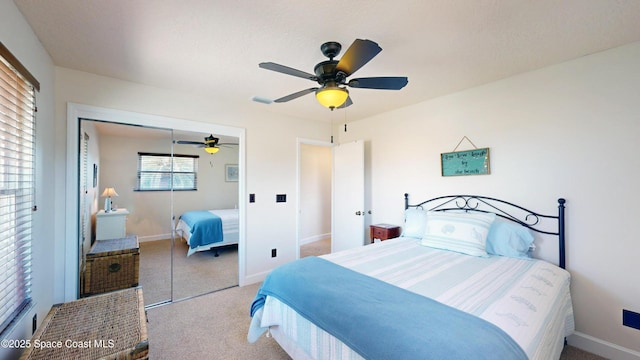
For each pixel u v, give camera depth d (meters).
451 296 1.48
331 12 1.54
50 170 2.07
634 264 1.91
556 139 2.25
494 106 2.62
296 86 2.72
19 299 1.53
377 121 3.83
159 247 2.98
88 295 2.52
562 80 2.21
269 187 3.59
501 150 2.58
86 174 2.49
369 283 1.65
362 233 3.84
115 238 2.70
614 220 1.99
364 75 2.44
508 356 1.00
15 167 1.44
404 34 1.77
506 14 1.56
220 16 1.58
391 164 3.64
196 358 1.94
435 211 2.94
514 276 1.80
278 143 3.69
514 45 1.93
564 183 2.21
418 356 1.02
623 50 1.95
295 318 1.66
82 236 2.45
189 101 2.94
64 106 2.25
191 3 1.46
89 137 2.51
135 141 2.82
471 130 2.80
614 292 1.98
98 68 2.28
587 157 2.10
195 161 3.17
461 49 1.98
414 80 2.57
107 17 1.58
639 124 1.89
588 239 2.10
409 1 1.44
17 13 1.47
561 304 1.72
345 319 1.31
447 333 1.10
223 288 3.24
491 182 2.65
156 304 2.80
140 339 1.39
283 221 3.73
